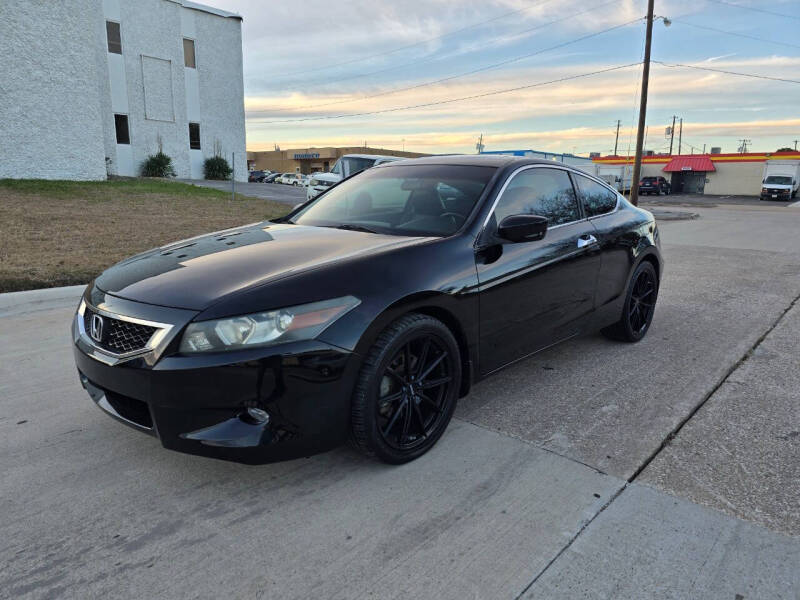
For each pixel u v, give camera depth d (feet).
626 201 15.38
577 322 12.48
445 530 7.25
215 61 97.45
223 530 7.25
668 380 12.42
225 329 7.30
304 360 7.41
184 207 48.57
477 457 9.06
